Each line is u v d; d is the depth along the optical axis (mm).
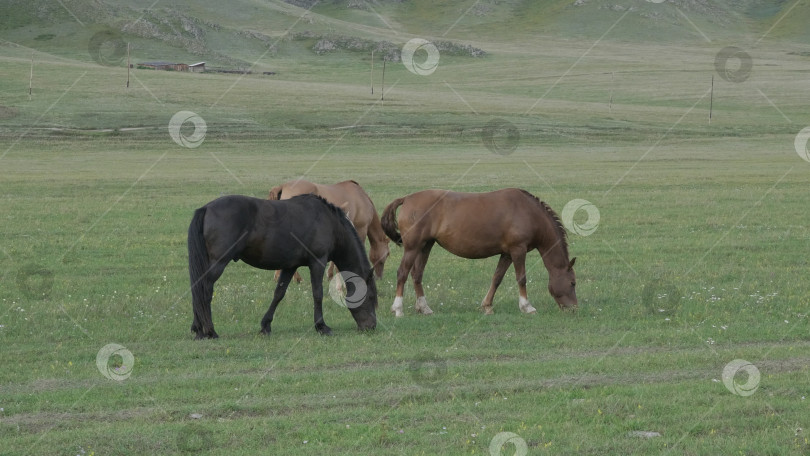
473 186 32344
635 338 10789
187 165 42750
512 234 12344
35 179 34500
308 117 66500
